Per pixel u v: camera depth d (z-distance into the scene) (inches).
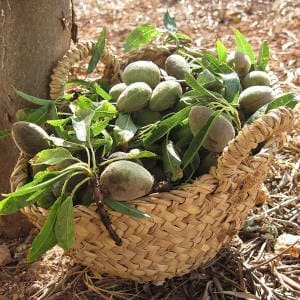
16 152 20.0
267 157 16.1
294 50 32.5
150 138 17.4
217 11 38.1
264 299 18.3
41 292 19.0
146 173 15.6
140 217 14.9
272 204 22.1
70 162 16.7
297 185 22.9
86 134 16.3
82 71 26.0
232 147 15.0
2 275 19.8
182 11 38.7
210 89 19.0
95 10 39.4
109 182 15.2
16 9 18.5
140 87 18.1
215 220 16.5
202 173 17.3
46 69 19.5
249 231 20.6
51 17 19.0
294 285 18.7
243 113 18.5
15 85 19.3
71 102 19.4
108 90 21.1
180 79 20.2
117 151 17.6
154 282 18.4
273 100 17.5
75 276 19.2
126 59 21.5
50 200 16.8
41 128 17.6
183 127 17.9
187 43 22.8
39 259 20.0
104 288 18.6
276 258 19.3
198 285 18.6
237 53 19.9
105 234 15.7
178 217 15.7
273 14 36.9
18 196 15.9
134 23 37.3
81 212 15.4
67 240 15.3
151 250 16.2
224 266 19.1
